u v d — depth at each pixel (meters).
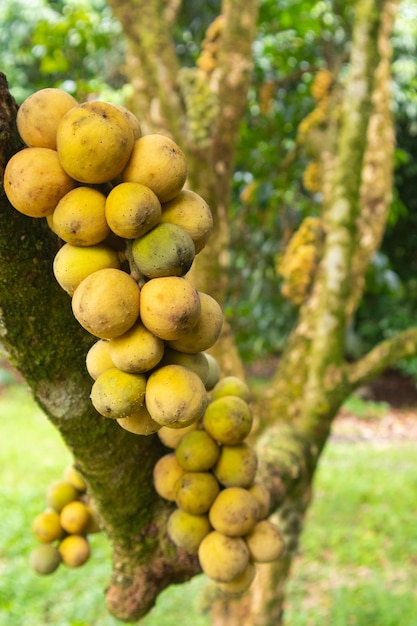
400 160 4.09
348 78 2.57
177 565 1.44
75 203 0.88
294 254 2.73
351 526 5.02
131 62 2.59
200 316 0.97
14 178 0.88
